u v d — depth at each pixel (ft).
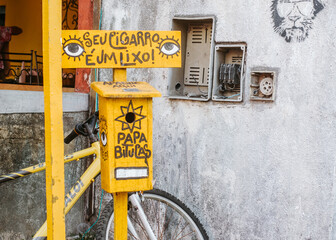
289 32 8.91
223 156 9.94
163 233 11.00
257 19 9.29
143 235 11.21
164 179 10.92
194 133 10.36
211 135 10.10
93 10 12.04
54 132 5.97
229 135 9.83
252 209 9.60
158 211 11.05
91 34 6.41
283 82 9.04
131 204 9.07
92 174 9.41
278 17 9.02
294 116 8.96
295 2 8.80
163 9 10.71
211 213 10.19
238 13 9.53
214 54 10.03
